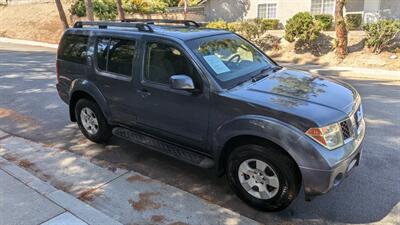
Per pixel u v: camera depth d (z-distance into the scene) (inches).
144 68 187.8
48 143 236.5
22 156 215.5
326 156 138.0
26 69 507.8
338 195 169.0
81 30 224.8
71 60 229.5
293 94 158.1
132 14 1067.3
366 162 200.2
